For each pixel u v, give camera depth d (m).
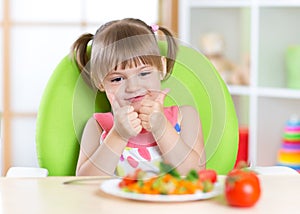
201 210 0.93
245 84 2.79
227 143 1.50
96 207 0.95
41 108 1.52
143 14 3.07
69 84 1.54
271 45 2.79
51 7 3.12
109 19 3.12
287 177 1.17
